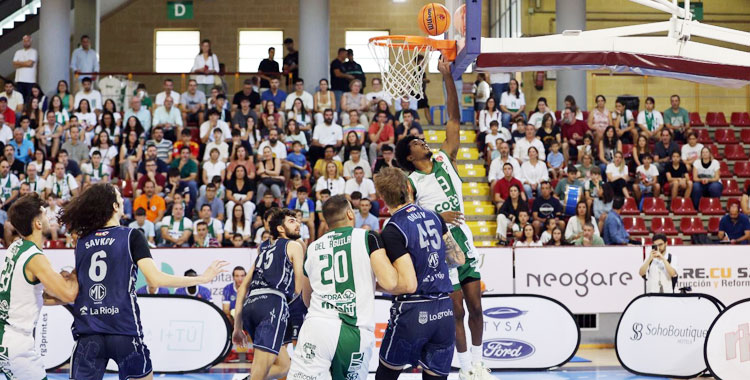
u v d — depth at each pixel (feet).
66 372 29.27
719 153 53.72
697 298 27.91
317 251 15.94
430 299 16.22
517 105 50.44
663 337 28.25
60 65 56.03
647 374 28.32
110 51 74.69
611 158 46.34
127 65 74.69
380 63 22.52
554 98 67.41
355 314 15.55
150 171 41.70
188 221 37.58
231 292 31.63
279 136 46.47
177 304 29.22
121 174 45.34
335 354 15.47
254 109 50.19
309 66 54.80
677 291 35.14
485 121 50.03
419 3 75.72
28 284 15.92
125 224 39.70
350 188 41.55
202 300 29.22
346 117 49.47
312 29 54.85
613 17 68.33
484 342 29.73
